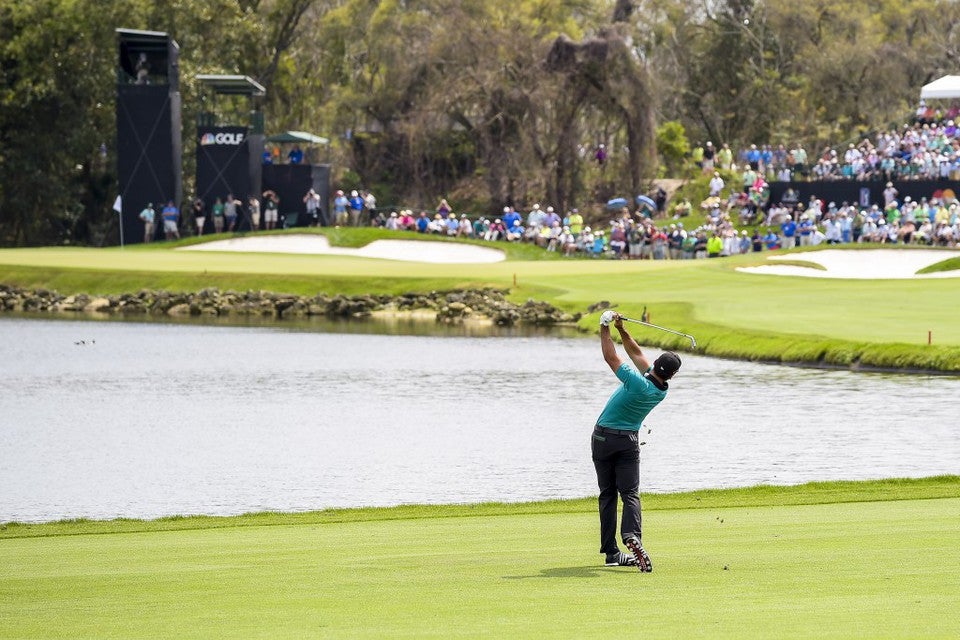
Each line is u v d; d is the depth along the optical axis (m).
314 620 25.20
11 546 37.62
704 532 36.31
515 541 35.94
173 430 74.12
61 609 27.08
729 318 115.50
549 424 74.94
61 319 143.75
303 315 148.25
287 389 90.50
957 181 190.38
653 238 183.62
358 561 32.50
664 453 64.69
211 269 162.50
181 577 30.64
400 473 60.94
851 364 95.25
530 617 25.05
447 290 150.50
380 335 126.44
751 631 23.25
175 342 120.75
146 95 196.38
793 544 33.19
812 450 64.88
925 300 126.50
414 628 24.22
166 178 197.25
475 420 76.62
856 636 22.61
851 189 196.00
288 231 192.25
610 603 26.30
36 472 62.44
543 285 147.25
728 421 74.12
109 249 190.38
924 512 39.06
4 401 85.88
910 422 72.62
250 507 53.94
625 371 31.59
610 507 31.88
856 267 162.25
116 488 58.47
